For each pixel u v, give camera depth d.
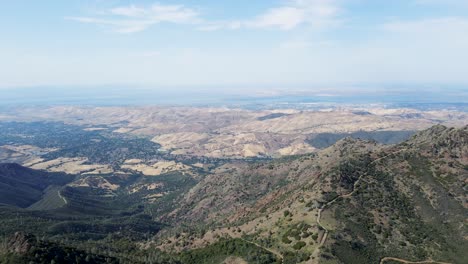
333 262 155.25
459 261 162.88
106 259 177.75
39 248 162.75
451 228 180.38
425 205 194.88
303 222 182.25
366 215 186.00
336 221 179.50
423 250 168.25
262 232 193.75
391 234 176.62
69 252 170.00
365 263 158.38
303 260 159.25
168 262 193.38
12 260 152.50
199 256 197.88
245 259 177.88
